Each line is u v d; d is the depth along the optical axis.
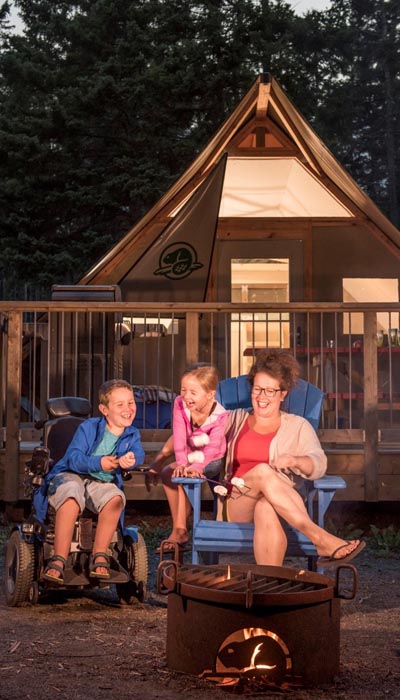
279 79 26.31
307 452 5.25
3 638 4.37
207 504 8.14
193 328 8.11
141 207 25.69
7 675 3.72
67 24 29.12
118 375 9.13
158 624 4.77
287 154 11.38
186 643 3.78
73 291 8.85
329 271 12.38
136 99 25.23
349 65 33.22
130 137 26.34
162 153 25.97
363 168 40.31
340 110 30.64
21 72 27.59
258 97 10.55
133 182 24.66
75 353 8.38
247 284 12.47
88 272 12.04
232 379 6.12
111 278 12.27
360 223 12.36
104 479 5.17
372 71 39.94
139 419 9.24
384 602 5.50
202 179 11.77
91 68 27.98
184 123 26.34
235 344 12.33
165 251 11.87
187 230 11.77
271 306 8.09
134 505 8.38
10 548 5.32
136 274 12.04
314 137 10.77
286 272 12.44
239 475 5.34
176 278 12.00
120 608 5.22
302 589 4.04
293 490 4.80
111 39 28.81
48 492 5.11
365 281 12.37
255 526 4.84
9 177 25.53
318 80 31.23
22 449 8.07
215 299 12.42
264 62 26.12
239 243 12.45
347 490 7.97
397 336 11.31
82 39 28.48
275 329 12.31
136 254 12.27
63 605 5.27
